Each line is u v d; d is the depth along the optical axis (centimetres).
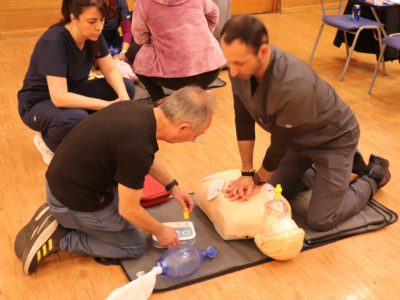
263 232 187
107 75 268
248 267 189
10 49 479
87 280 183
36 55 235
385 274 185
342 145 194
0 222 217
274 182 228
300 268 188
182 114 150
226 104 351
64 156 162
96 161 156
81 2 214
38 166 265
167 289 175
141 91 365
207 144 292
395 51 391
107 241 186
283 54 158
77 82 251
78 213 177
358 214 219
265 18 607
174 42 295
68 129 240
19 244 190
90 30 223
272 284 180
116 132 149
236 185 204
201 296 174
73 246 187
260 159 274
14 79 396
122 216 182
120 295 149
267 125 174
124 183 153
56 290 178
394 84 387
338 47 440
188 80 309
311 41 509
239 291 176
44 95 248
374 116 328
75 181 163
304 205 229
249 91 167
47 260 194
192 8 293
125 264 189
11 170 261
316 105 178
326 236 203
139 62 310
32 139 296
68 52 233
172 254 176
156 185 233
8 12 508
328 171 197
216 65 308
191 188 245
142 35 302
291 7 636
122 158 148
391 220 216
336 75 407
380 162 233
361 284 180
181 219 218
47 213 192
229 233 199
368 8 409
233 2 616
